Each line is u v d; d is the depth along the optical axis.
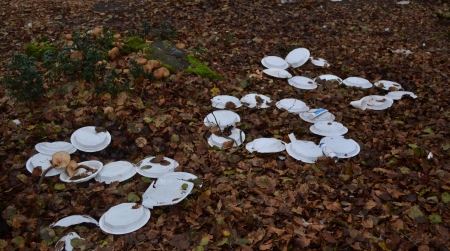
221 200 2.93
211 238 2.72
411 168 3.26
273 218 2.85
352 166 3.22
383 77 4.52
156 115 3.57
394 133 3.58
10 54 4.77
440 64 4.80
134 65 3.92
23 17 5.91
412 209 2.91
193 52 4.52
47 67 4.02
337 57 4.86
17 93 3.54
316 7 6.43
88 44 3.96
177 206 2.90
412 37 5.57
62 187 2.98
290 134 3.44
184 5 6.29
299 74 4.48
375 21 6.02
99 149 3.25
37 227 2.76
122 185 3.04
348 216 2.87
